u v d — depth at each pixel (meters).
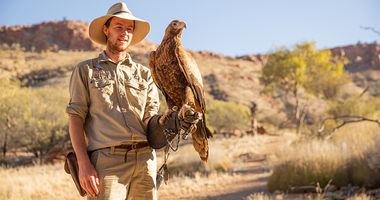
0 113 22.89
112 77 2.29
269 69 34.62
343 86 30.95
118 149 2.17
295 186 8.80
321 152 9.24
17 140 22.62
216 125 36.22
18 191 10.02
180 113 1.95
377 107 16.42
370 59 55.84
